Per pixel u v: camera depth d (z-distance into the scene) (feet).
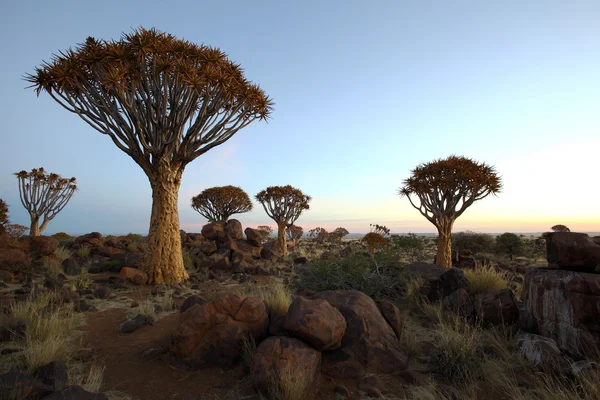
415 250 66.39
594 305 12.93
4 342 15.42
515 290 26.58
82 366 13.83
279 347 12.64
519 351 14.39
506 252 77.71
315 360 12.66
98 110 33.27
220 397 11.64
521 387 12.25
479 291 23.26
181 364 13.88
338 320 13.99
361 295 17.28
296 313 13.56
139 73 31.37
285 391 10.95
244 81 36.52
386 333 15.19
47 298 22.07
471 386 12.38
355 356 13.80
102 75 31.17
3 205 46.37
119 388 12.23
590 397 10.32
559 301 14.25
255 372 11.94
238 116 39.22
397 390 12.44
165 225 34.76
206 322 14.39
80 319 20.01
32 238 38.96
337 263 26.32
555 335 14.29
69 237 83.76
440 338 16.48
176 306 24.07
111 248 49.44
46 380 11.38
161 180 34.99
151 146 34.91
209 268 44.78
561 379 12.20
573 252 14.87
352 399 11.71
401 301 23.58
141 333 18.10
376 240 56.34
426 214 46.98
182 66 30.96
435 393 11.87
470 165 44.24
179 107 33.81
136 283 32.30
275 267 48.62
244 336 14.37
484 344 15.84
